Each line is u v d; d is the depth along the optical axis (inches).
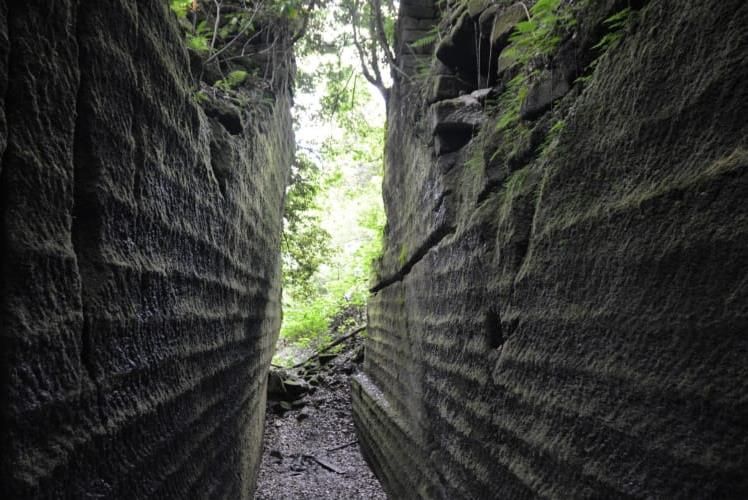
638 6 72.1
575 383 74.6
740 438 47.1
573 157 79.0
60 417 50.9
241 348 172.4
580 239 75.2
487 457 109.1
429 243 177.0
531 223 97.2
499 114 123.0
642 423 59.7
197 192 104.1
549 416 81.8
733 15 51.3
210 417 119.9
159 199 81.0
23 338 44.6
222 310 133.2
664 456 55.9
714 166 51.8
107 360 61.9
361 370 456.8
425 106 180.9
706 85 53.8
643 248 61.1
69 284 53.6
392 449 226.7
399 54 234.8
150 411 75.8
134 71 70.0
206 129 113.5
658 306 58.2
